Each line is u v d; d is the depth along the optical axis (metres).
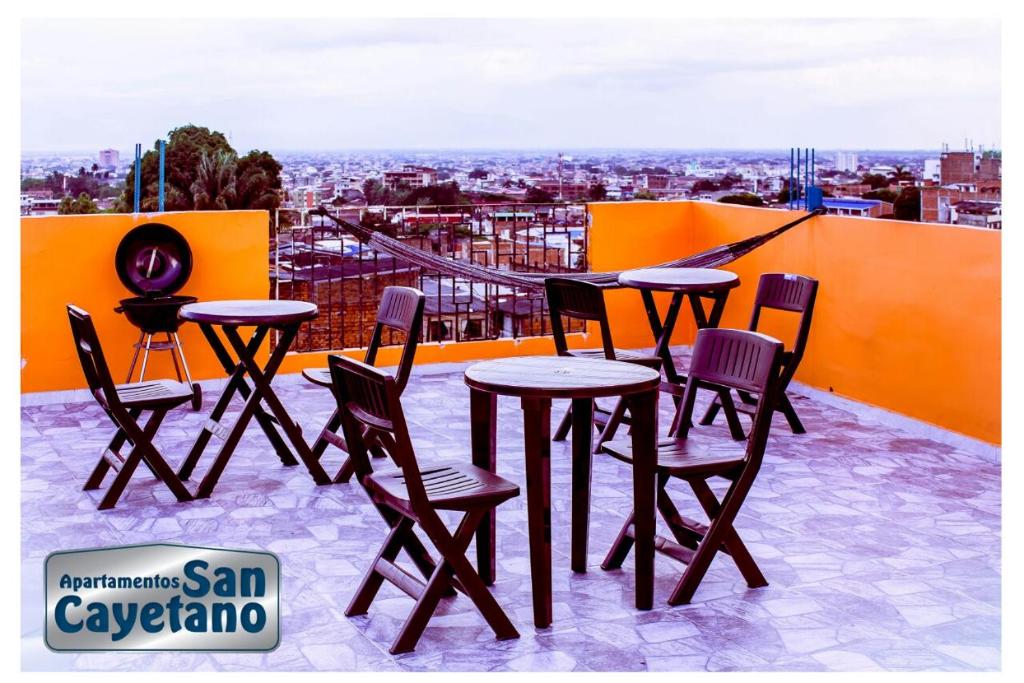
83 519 4.62
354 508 4.78
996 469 5.41
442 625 3.57
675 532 4.03
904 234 6.22
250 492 5.00
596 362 3.92
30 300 6.77
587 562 4.10
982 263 5.63
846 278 6.76
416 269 7.99
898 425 6.29
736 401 6.93
